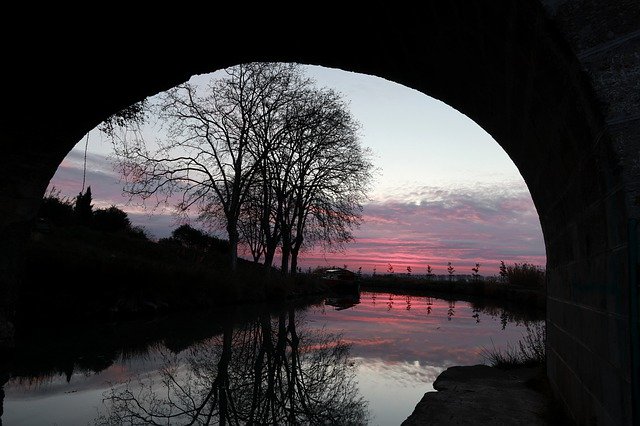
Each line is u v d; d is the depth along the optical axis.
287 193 27.97
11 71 6.51
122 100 7.29
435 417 4.60
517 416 4.62
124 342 9.11
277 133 26.03
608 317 2.76
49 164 7.99
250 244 28.89
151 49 6.12
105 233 25.64
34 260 11.02
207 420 4.66
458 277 39.78
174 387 5.94
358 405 5.29
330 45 5.59
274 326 12.60
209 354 8.28
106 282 12.91
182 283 16.55
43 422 4.41
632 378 2.19
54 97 7.02
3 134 7.29
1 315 7.53
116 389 5.72
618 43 2.38
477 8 3.38
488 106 5.04
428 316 16.41
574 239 3.86
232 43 5.89
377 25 4.80
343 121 28.02
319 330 12.02
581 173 3.27
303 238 31.72
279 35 5.64
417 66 5.34
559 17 2.49
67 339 9.10
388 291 38.62
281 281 25.67
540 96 3.46
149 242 27.17
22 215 7.88
